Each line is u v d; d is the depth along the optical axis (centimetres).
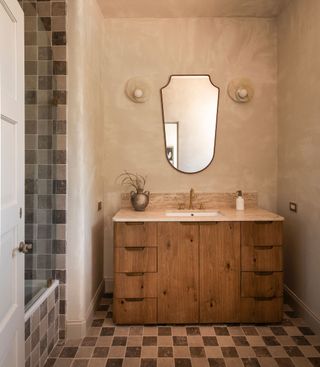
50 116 208
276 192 291
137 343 205
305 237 236
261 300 228
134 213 250
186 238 226
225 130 291
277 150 289
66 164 209
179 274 226
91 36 238
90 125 234
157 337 213
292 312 249
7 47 125
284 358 189
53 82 208
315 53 219
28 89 198
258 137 291
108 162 290
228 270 227
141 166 290
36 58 203
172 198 289
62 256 210
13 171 133
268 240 226
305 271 236
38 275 196
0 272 120
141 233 225
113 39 288
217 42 288
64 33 208
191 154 289
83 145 213
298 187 247
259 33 288
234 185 290
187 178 291
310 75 227
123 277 226
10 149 129
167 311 227
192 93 289
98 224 265
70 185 211
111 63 288
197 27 288
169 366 181
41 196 204
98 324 231
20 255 141
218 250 226
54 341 202
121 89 288
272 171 291
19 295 139
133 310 227
